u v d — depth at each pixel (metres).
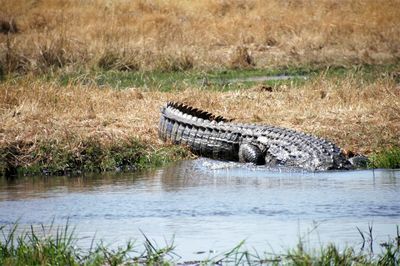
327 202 29.55
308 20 83.69
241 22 83.56
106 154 38.53
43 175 37.19
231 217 27.75
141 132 42.94
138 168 38.12
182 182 34.22
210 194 31.44
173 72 63.06
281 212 28.25
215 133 39.91
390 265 21.67
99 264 21.69
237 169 37.06
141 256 23.19
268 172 36.09
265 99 50.19
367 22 82.12
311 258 21.36
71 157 37.97
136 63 63.81
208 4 95.31
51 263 21.75
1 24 83.00
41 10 91.69
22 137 39.59
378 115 44.50
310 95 50.12
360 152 38.97
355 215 27.59
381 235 25.03
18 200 31.27
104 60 63.53
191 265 22.44
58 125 42.38
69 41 66.94
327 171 35.59
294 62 65.81
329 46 71.44
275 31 77.12
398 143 39.66
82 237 25.48
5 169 37.31
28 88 49.78
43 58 62.72
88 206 29.92
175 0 98.00
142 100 50.25
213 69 64.06
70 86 52.00
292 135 38.44
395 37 73.81
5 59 62.19
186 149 40.50
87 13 89.44
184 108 44.12
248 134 39.16
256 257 22.80
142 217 28.06
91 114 45.69
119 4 94.75
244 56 66.00
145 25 80.75
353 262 22.06
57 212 29.05
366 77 57.94
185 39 72.88
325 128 42.50
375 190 31.34
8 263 21.56
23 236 25.53
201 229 26.22
